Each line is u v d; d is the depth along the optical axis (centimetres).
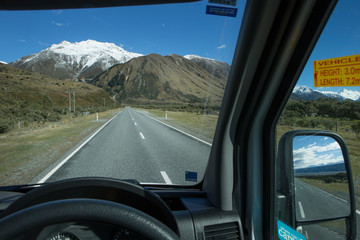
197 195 183
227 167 156
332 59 123
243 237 152
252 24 125
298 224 141
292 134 144
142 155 671
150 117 3078
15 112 2334
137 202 129
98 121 2466
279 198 149
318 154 138
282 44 128
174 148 798
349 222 133
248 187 154
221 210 155
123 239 97
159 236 90
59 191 119
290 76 134
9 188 199
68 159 608
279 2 118
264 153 153
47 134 1316
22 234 80
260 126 152
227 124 151
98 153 699
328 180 138
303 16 118
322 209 139
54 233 92
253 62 134
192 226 144
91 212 85
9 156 653
